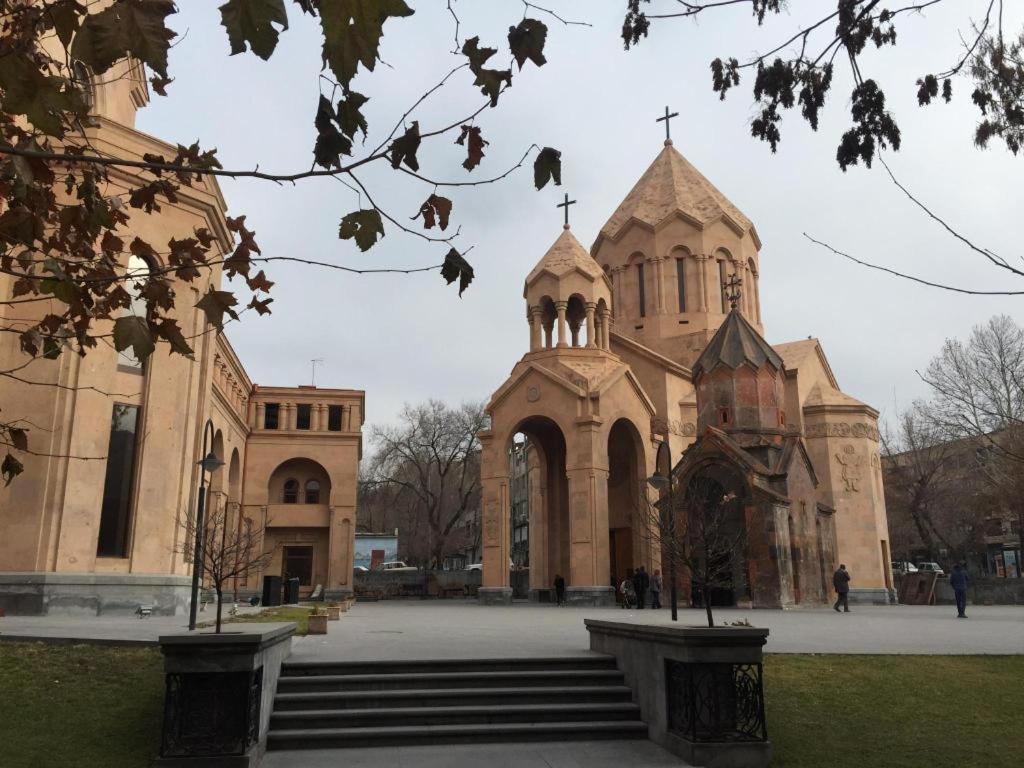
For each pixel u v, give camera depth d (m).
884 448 56.47
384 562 73.81
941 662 13.84
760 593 29.44
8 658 11.85
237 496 43.81
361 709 10.99
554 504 40.62
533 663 12.50
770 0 7.66
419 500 72.94
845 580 29.03
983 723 11.01
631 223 47.41
